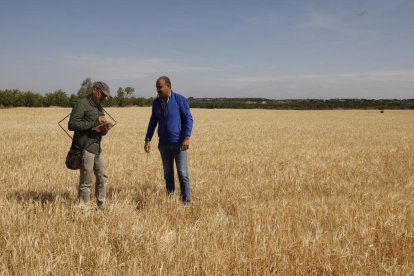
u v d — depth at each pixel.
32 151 12.05
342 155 12.25
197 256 3.50
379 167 9.80
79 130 5.11
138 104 92.44
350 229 4.38
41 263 3.21
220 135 20.09
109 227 4.27
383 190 6.74
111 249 3.68
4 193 6.12
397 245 3.99
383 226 4.52
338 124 34.38
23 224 4.21
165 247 3.65
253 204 5.49
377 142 17.11
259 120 40.38
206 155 11.79
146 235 3.96
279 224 4.45
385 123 36.97
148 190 6.30
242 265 3.41
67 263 3.30
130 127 25.67
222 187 6.94
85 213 4.68
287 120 41.47
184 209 5.29
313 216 4.92
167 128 5.79
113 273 3.17
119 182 7.32
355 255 3.64
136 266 3.22
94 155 5.21
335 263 3.50
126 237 3.93
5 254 3.44
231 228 4.36
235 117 47.84
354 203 5.59
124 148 13.23
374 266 3.50
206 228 4.40
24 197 5.86
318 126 30.53
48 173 7.96
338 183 7.53
